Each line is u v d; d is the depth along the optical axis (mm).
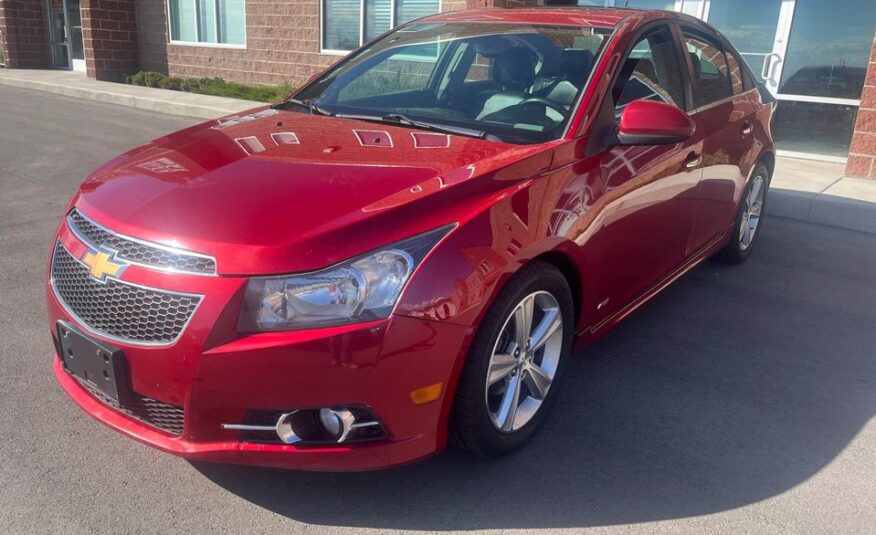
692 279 5039
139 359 2342
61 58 19406
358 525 2500
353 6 12430
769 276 5148
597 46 3492
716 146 4207
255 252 2244
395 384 2311
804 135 9125
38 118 11023
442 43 3875
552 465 2865
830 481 2828
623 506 2639
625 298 3557
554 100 3289
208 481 2697
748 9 9219
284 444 2322
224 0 14562
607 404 3324
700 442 3055
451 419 2588
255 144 3023
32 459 2770
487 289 2449
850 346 4051
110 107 12570
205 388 2260
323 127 3301
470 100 3508
